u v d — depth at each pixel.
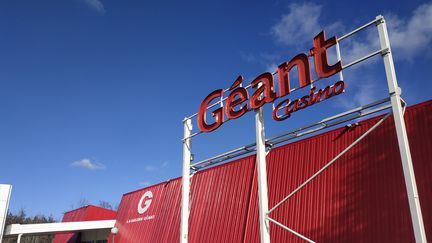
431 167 12.42
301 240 14.89
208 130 15.88
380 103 10.91
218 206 19.83
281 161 17.50
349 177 14.57
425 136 12.98
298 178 16.31
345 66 11.70
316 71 12.45
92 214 37.59
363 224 13.38
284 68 13.55
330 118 12.23
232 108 15.09
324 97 12.20
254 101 14.11
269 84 13.87
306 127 12.93
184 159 16.83
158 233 23.72
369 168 14.10
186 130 17.20
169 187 25.81
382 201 13.23
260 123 13.80
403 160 9.58
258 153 13.44
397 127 9.98
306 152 16.66
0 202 23.42
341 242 13.67
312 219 14.95
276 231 15.97
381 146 14.09
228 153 15.49
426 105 13.42
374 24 11.27
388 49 10.73
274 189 16.97
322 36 12.53
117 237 28.66
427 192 12.22
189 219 21.17
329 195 14.88
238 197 18.97
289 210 15.93
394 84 10.39
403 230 12.29
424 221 11.97
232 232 18.06
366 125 14.97
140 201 28.08
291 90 13.08
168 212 24.17
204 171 22.42
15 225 28.20
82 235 38.09
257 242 16.59
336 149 15.53
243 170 19.72
